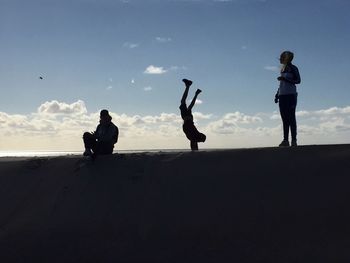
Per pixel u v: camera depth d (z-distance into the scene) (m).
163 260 5.99
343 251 5.42
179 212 6.70
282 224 6.04
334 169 6.62
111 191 7.51
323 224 5.86
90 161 8.45
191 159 7.74
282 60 8.23
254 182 6.82
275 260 5.57
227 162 7.41
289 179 6.68
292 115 8.09
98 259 6.29
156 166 7.79
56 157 9.17
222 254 5.85
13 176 8.62
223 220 6.35
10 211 7.74
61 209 7.44
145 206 7.00
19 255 6.67
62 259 6.44
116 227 6.78
